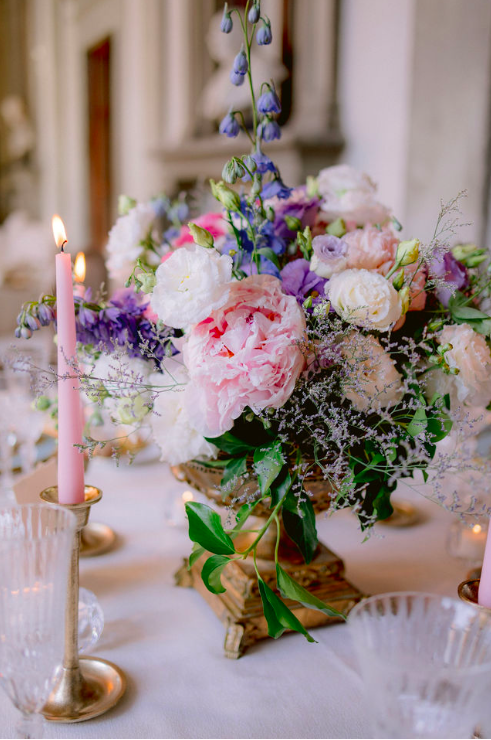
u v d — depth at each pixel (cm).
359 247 65
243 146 276
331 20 239
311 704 59
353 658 66
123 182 445
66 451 53
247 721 56
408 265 64
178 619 72
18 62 616
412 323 68
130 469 112
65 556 46
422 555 86
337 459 59
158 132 379
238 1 300
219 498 72
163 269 56
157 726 55
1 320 249
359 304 58
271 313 58
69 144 541
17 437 101
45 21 552
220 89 296
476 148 178
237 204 65
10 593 45
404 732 39
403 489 108
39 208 627
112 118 454
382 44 220
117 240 83
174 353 69
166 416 66
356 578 80
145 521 94
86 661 63
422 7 187
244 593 68
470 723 39
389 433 59
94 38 466
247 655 66
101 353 73
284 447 61
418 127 193
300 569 71
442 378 63
